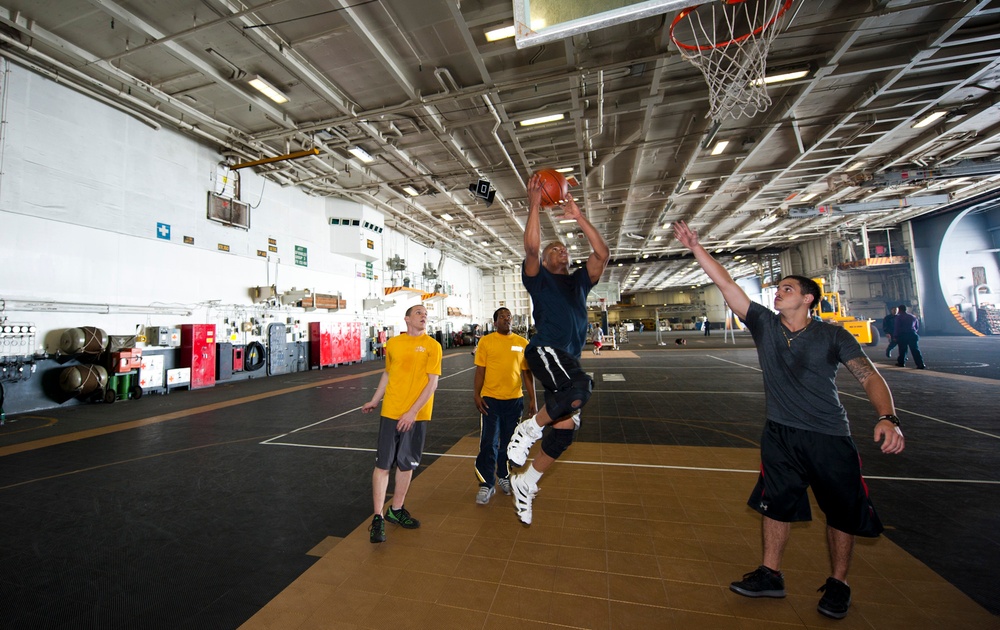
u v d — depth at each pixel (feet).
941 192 55.52
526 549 7.64
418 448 8.61
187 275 32.94
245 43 23.08
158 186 30.91
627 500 9.78
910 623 5.44
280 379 38.04
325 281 48.73
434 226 64.75
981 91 30.86
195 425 19.12
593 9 6.37
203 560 7.58
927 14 22.45
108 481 11.86
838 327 5.88
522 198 52.11
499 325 10.42
